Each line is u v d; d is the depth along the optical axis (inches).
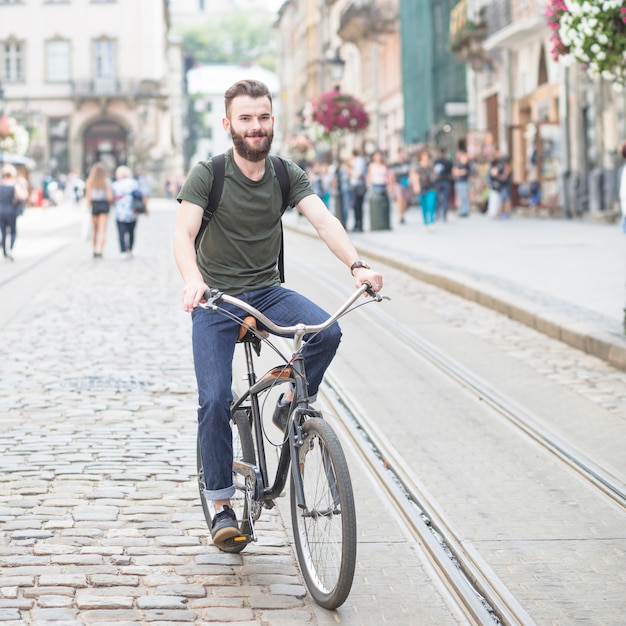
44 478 291.4
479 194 1628.9
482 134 1690.5
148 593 215.6
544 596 217.8
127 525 255.9
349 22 2453.2
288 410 233.5
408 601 216.2
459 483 293.3
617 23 449.4
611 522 262.1
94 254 1008.9
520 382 420.5
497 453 323.3
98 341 518.6
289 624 203.5
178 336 535.2
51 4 3499.0
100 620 202.1
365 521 263.9
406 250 941.2
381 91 2512.3
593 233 1075.3
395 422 360.2
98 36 3503.9
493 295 615.2
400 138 2338.8
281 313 225.9
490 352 483.5
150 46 3521.2
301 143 2094.0
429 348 489.1
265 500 225.9
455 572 229.6
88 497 275.4
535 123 1489.9
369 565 235.1
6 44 3508.9
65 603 209.3
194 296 207.6
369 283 213.0
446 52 1983.3
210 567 231.0
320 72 3373.5
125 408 376.2
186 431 345.1
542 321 533.3
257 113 218.1
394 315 596.7
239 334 228.5
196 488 285.4
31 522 255.9
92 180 1003.3
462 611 211.8
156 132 3548.2
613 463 309.7
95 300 676.7
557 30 471.8
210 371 224.2
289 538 250.8
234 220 224.1
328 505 207.8
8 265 930.1
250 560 236.1
